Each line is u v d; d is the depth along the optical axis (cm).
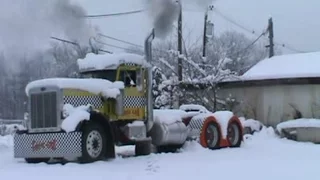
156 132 1614
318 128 2233
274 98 2569
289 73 2495
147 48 1614
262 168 1187
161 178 1027
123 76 1512
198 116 1766
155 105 2602
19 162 1412
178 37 2767
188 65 2773
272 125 2566
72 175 1089
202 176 1056
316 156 1509
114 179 1020
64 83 1360
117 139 1479
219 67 2738
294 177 1042
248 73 2738
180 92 2678
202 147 1725
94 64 1512
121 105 1459
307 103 2472
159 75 2683
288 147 1869
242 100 2675
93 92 1415
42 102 1380
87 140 1334
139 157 1471
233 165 1250
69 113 1340
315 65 2559
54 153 1336
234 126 1875
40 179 1036
